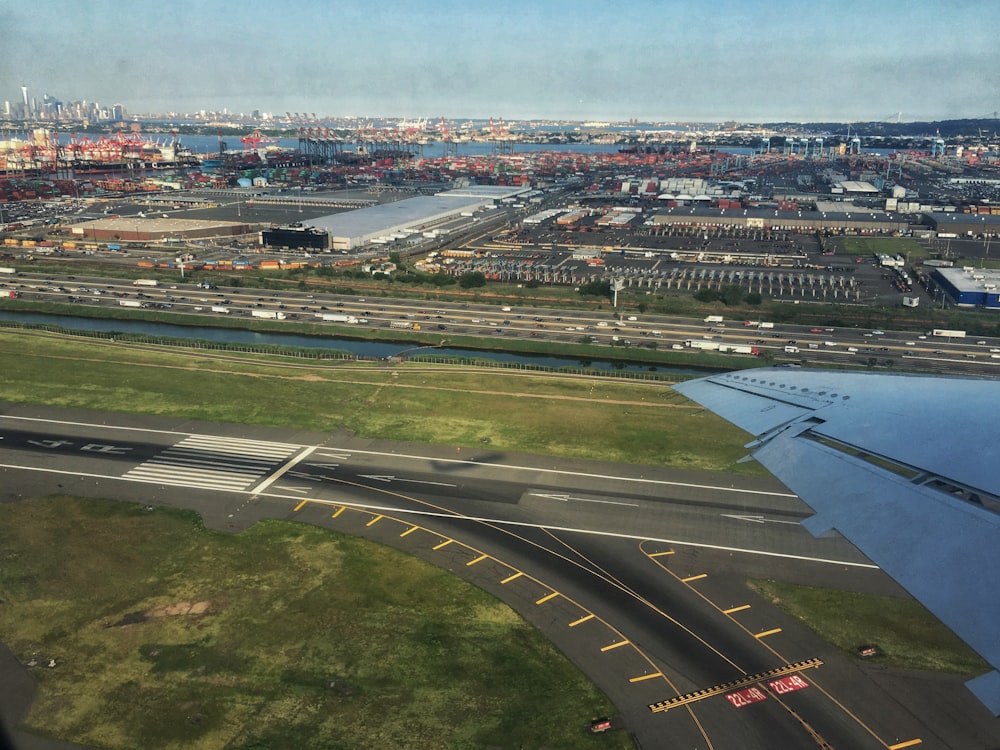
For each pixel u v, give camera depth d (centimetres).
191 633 5747
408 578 6531
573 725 4934
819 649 5681
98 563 6619
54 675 5269
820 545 7125
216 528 7256
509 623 5959
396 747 4728
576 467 8738
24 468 8356
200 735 4775
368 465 8688
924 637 5828
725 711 5066
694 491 8181
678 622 5994
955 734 4878
